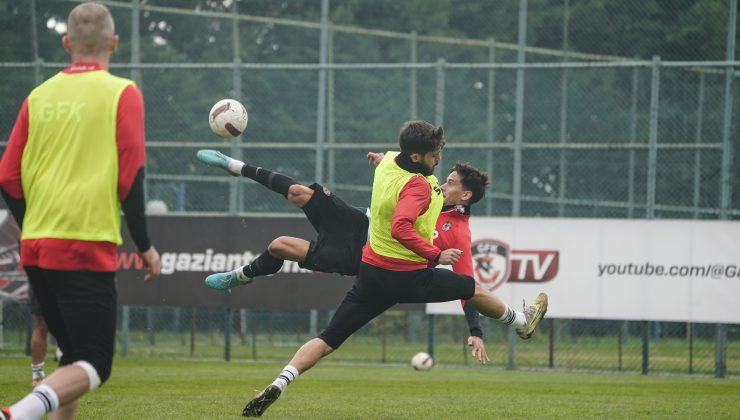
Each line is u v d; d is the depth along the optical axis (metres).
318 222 22.25
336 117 72.44
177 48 72.31
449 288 20.61
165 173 65.31
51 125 13.96
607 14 69.81
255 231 45.00
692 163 65.62
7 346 53.03
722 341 42.28
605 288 42.03
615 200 69.12
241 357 49.09
